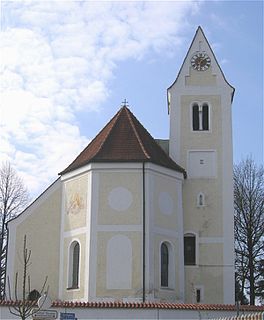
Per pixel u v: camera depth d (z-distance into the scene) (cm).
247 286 6400
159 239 4231
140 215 4197
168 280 4272
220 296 4534
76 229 4344
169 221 4356
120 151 4397
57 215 4581
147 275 4072
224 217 4703
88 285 4084
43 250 4528
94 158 4325
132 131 4584
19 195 6266
